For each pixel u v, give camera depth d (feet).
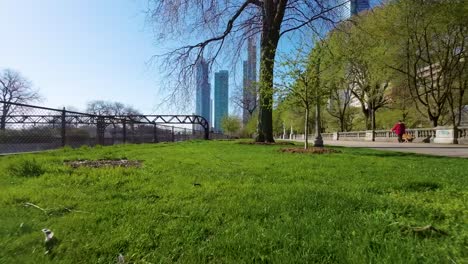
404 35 104.83
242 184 17.08
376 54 108.27
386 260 7.52
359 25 69.26
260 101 65.92
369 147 65.87
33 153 35.73
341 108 192.54
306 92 46.11
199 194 14.40
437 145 78.33
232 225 10.05
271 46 62.59
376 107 145.89
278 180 18.71
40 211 11.84
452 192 15.37
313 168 24.50
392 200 13.24
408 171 23.34
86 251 8.27
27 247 8.49
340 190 15.52
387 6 104.58
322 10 65.05
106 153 38.01
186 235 9.22
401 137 110.01
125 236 9.07
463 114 138.00
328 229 9.66
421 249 8.22
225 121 335.47
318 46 45.52
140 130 83.92
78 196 14.19
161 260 7.78
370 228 9.71
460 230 9.70
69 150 41.47
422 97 131.95
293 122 253.44
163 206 12.24
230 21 69.36
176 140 110.63
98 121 66.03
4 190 15.34
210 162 27.86
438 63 115.14
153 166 24.54
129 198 13.83
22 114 41.52
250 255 8.01
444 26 98.22
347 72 124.06
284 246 8.45
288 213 11.30
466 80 111.86
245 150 44.65
